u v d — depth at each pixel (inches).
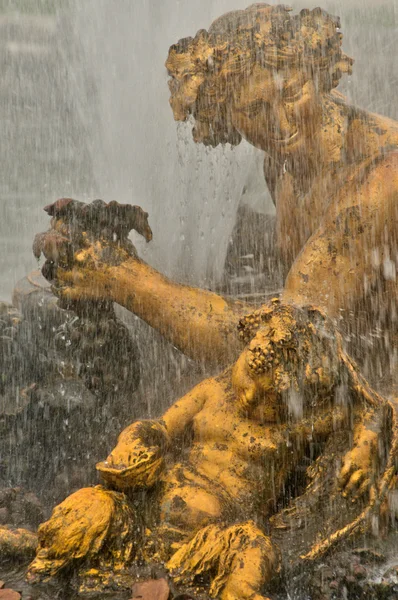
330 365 348.2
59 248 417.7
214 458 359.9
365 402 355.3
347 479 342.0
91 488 337.7
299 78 412.2
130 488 335.6
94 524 321.4
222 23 417.4
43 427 455.8
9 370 477.4
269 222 620.7
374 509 341.7
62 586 319.3
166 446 362.9
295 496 367.6
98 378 454.9
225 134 447.2
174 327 416.5
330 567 335.0
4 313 510.9
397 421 357.7
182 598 313.7
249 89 410.3
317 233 421.1
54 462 430.0
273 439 355.9
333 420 356.2
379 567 337.7
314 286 411.5
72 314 494.9
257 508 352.5
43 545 325.1
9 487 400.2
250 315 360.2
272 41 403.9
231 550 316.5
